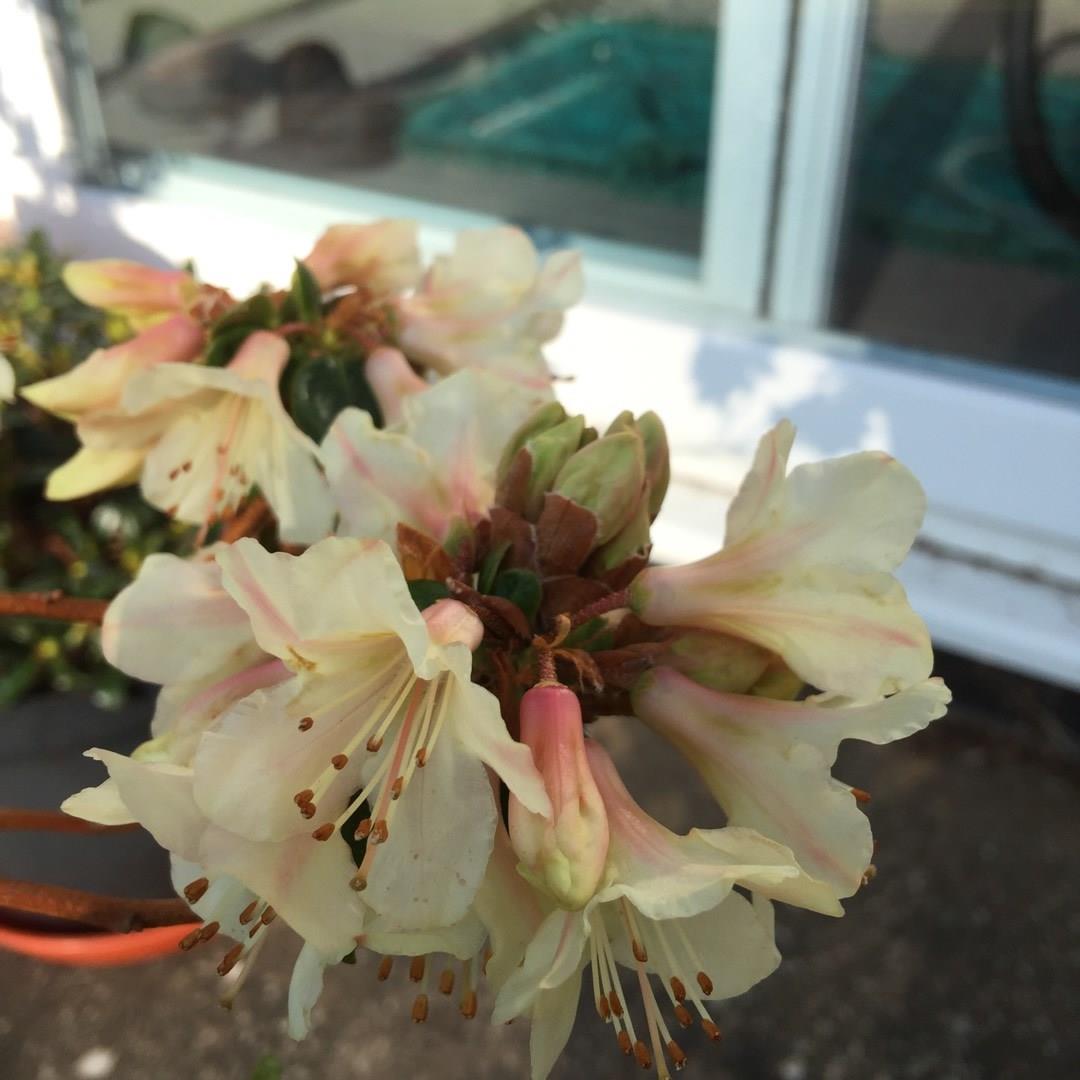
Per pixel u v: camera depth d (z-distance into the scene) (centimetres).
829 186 64
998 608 66
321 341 33
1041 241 63
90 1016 53
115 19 75
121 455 33
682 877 19
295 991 21
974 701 69
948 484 67
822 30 60
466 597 23
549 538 24
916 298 66
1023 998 55
